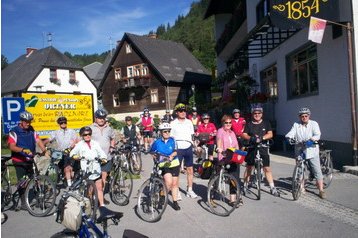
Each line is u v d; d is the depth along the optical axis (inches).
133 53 1948.8
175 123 320.5
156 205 263.4
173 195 283.3
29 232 248.4
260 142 307.4
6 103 405.4
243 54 708.7
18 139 303.9
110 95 2050.9
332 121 454.9
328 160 331.3
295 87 587.5
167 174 276.7
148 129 717.9
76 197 179.2
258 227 232.7
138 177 438.9
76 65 1937.7
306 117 297.7
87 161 267.4
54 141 362.9
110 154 303.7
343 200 285.3
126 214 278.5
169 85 1845.5
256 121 311.3
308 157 293.4
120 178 313.6
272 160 513.0
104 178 296.4
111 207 301.6
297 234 216.4
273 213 260.8
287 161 498.9
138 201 272.2
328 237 209.2
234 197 271.6
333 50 446.0
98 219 164.2
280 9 413.1
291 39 574.2
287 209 269.0
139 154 460.8
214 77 1405.0
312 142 291.4
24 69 1926.7
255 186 322.3
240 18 871.1
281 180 370.9
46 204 291.7
